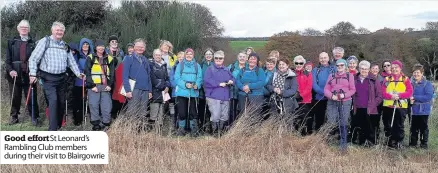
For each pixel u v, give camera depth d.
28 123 9.96
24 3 13.34
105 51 9.53
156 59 9.59
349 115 9.30
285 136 8.70
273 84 9.23
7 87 11.66
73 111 9.92
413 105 9.43
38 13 13.30
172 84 9.55
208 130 9.87
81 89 9.69
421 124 9.45
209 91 9.33
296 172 6.86
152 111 9.52
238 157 7.75
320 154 8.19
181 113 9.42
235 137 8.51
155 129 9.04
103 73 9.08
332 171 6.98
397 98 9.10
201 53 13.59
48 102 8.88
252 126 8.78
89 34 13.11
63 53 8.80
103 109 9.10
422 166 7.62
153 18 13.95
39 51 8.61
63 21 13.30
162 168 6.76
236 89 9.55
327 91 8.95
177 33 13.61
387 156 8.27
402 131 9.27
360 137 9.42
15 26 12.87
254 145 8.30
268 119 8.90
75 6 13.49
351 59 9.48
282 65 9.26
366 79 9.26
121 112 9.21
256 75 9.35
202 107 9.96
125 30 13.28
